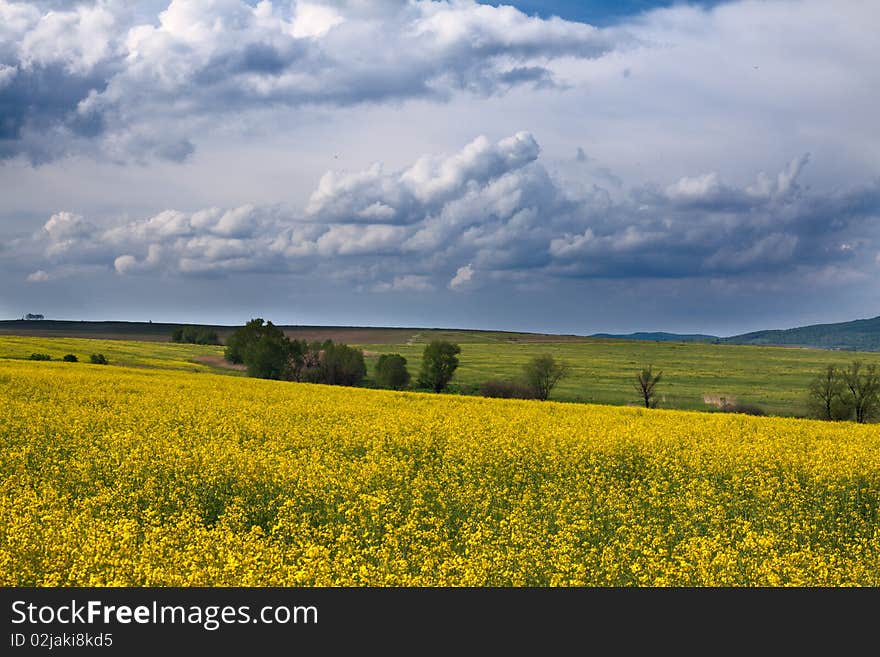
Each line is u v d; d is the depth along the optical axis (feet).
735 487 62.95
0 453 68.13
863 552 47.62
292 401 116.37
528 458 71.26
